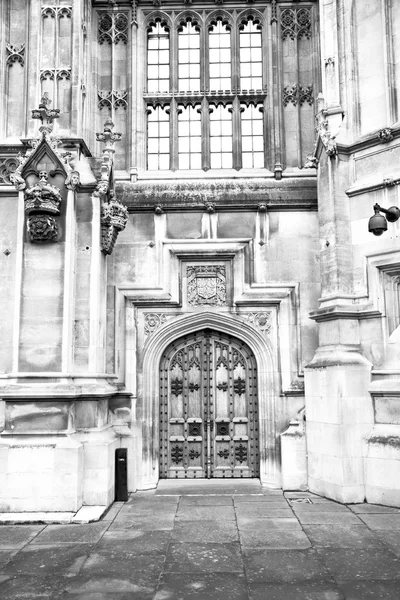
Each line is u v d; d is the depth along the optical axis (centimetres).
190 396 1048
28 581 565
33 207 853
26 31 1049
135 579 569
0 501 804
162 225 1050
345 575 577
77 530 734
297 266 1034
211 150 1115
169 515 805
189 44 1126
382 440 849
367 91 952
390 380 861
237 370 1048
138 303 1026
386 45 925
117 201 969
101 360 938
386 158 905
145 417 1005
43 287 870
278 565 605
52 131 914
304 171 1074
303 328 1016
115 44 1127
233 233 1047
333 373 884
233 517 792
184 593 535
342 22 982
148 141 1118
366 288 909
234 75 1116
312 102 1100
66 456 811
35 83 969
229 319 1024
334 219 934
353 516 789
